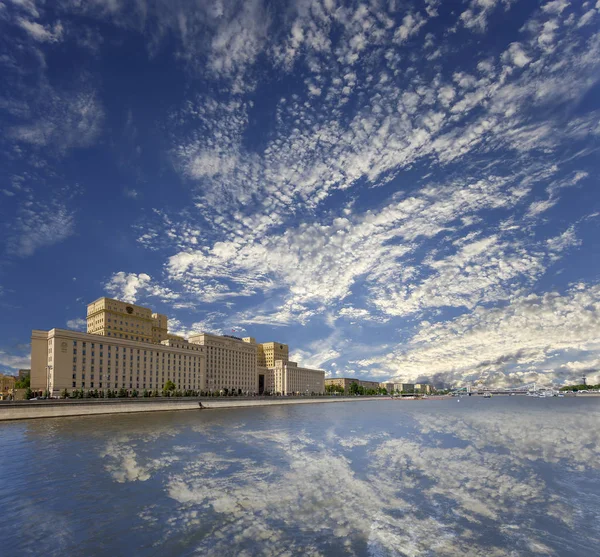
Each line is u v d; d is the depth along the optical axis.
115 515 27.45
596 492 31.50
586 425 81.19
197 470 39.44
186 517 26.88
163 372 196.62
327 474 37.25
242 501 29.78
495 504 28.70
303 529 24.62
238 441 58.09
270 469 39.59
